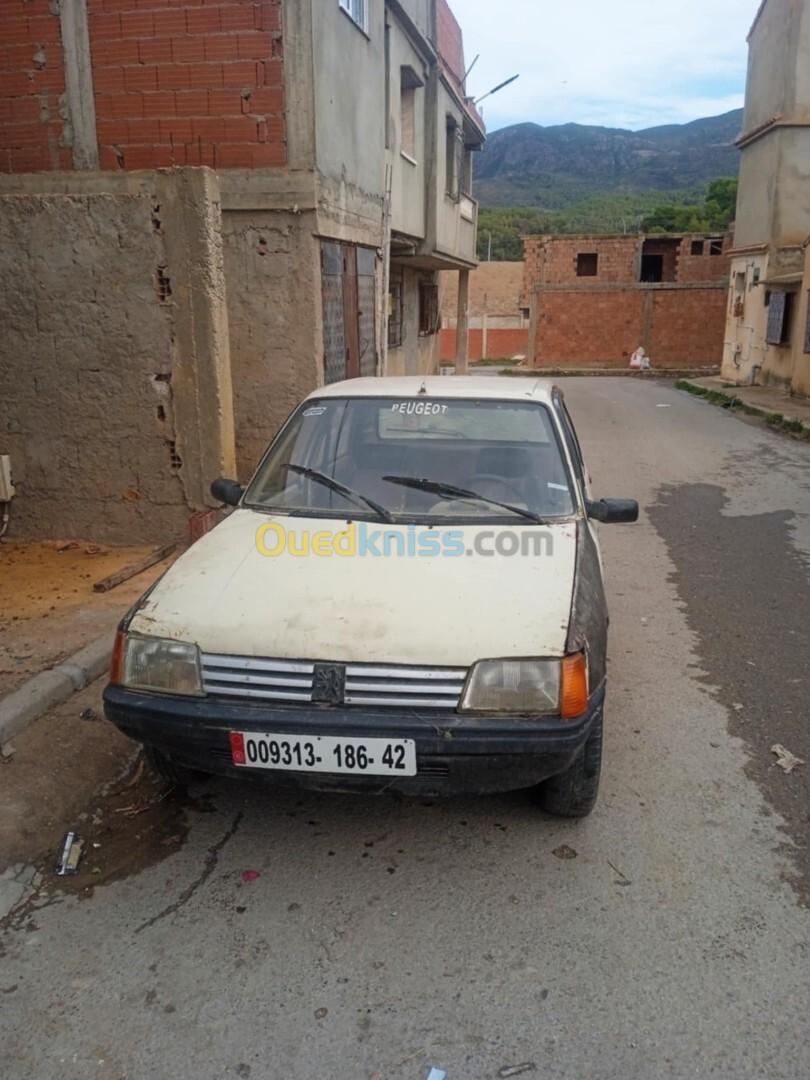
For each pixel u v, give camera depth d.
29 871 3.25
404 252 14.93
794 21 21.03
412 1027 2.54
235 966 2.77
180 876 3.22
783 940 2.87
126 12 7.92
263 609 3.21
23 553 6.89
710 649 5.45
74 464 6.98
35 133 8.28
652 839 3.43
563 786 3.39
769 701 4.70
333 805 3.67
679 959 2.79
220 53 7.89
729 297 26.83
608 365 35.22
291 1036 2.51
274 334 8.34
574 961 2.78
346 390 4.61
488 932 2.92
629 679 4.98
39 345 6.78
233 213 8.16
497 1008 2.60
